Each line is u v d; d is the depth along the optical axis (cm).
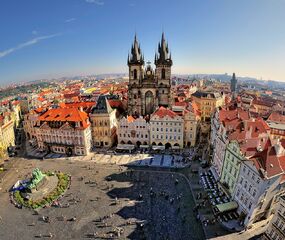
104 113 11675
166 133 11412
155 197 7625
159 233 6088
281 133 9381
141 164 10000
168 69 13988
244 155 6259
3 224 6606
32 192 8019
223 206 6544
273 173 5584
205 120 16862
